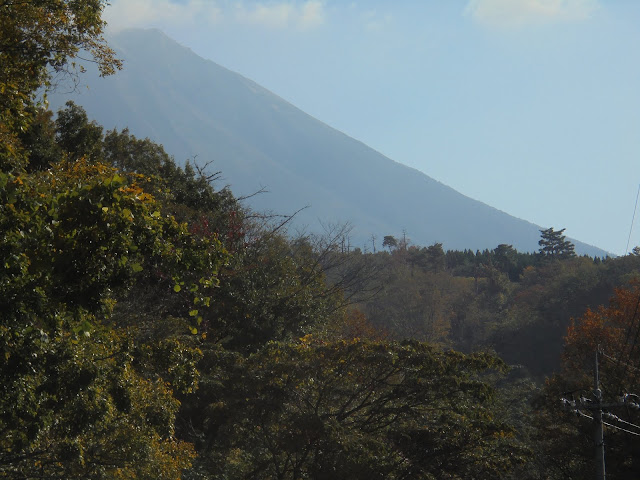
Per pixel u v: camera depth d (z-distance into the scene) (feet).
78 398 73.05
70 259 54.54
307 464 131.03
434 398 143.74
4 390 61.67
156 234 58.34
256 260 196.24
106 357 77.10
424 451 141.69
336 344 139.85
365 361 137.28
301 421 126.52
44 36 94.94
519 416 256.93
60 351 70.33
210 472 137.28
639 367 203.41
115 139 227.40
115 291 58.65
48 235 53.83
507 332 561.84
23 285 55.93
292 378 137.18
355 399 150.51
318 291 223.10
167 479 89.10
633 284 251.19
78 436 77.61
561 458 211.61
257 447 139.74
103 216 54.54
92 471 83.10
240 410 136.46
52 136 186.80
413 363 140.26
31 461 80.79
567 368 227.81
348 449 126.11
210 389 137.08
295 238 254.88
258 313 183.62
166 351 82.89
